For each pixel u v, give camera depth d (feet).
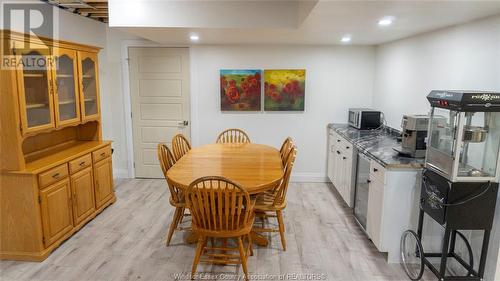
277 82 16.19
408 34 12.14
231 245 10.27
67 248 10.05
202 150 12.35
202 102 16.49
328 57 16.08
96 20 15.31
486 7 7.51
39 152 11.07
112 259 9.49
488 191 7.39
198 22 10.98
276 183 8.95
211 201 7.86
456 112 7.24
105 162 12.90
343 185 13.52
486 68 8.50
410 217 9.12
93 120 12.62
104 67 16.26
